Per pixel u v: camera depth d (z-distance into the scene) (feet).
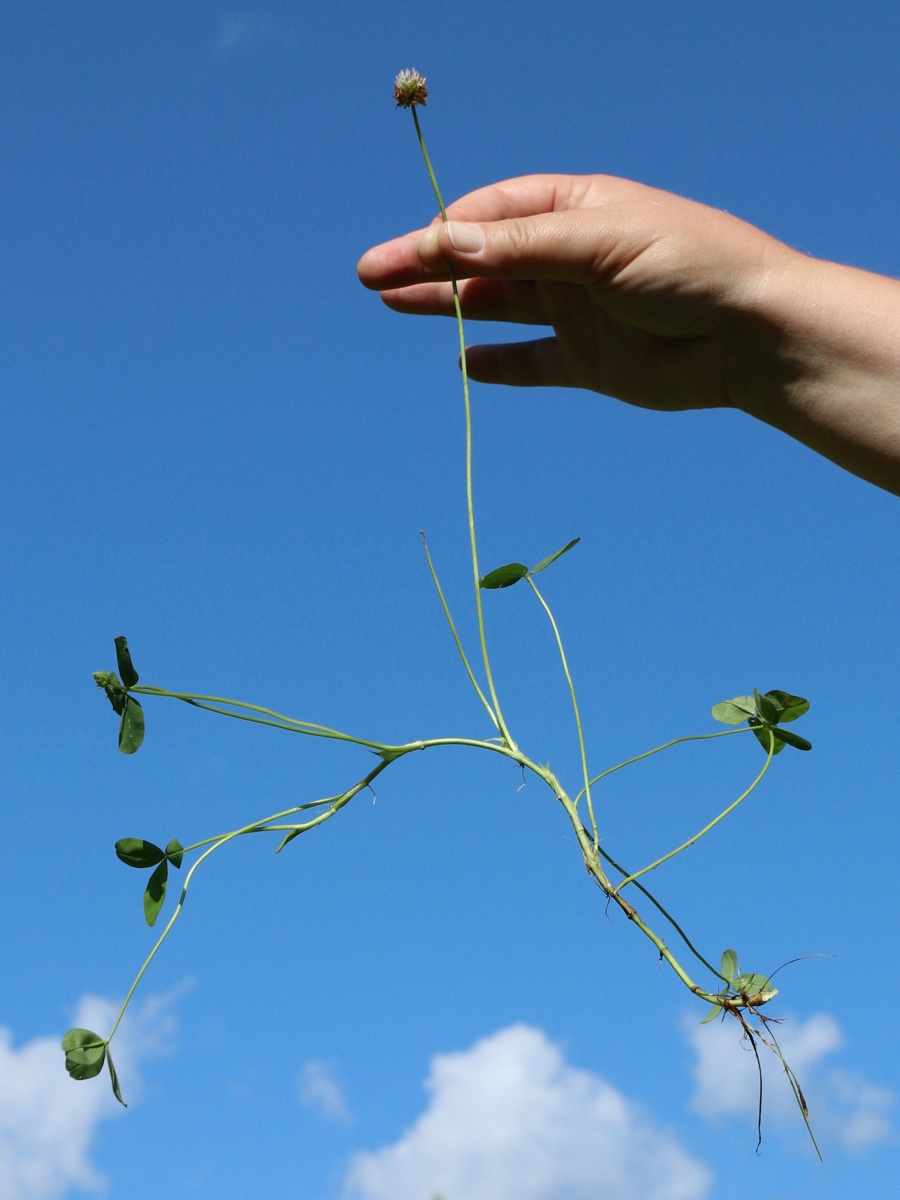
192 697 2.85
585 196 3.18
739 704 2.88
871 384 3.02
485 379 3.42
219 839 2.86
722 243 3.03
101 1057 2.80
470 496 2.92
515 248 2.99
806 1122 2.67
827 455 3.10
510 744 2.84
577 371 3.31
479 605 2.89
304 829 2.85
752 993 2.71
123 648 2.82
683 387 3.19
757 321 3.04
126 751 2.86
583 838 2.77
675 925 2.76
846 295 3.02
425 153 3.02
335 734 2.85
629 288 3.03
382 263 3.21
